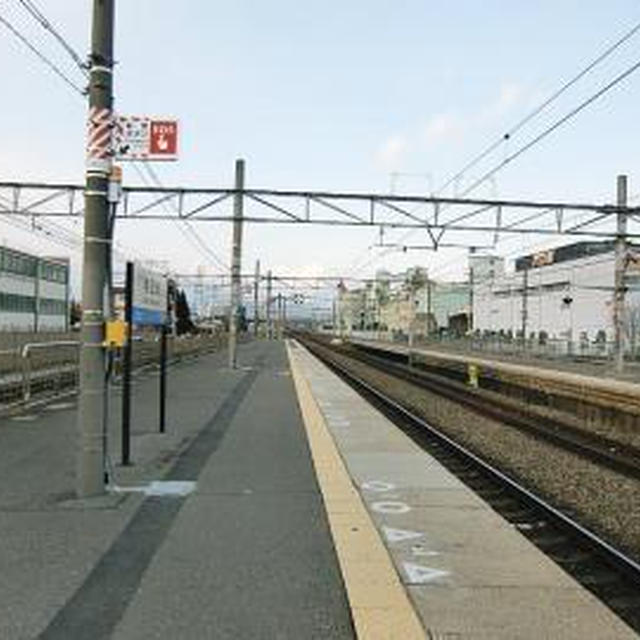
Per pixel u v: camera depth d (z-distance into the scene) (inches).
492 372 1630.2
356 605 282.2
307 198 1470.2
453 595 304.0
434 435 778.2
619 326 2030.0
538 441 861.2
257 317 5625.0
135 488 477.7
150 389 1190.9
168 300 726.5
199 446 645.9
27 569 320.8
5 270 3457.2
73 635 255.0
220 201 1461.6
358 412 986.7
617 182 1825.8
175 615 273.7
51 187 1412.4
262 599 290.7
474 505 464.4
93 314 445.4
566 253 4480.8
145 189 1434.5
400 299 5187.0
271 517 411.2
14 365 927.0
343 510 426.3
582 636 262.8
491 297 5467.5
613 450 831.1
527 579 325.4
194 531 381.7
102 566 325.7
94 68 444.5
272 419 837.8
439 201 1457.9
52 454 589.3
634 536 451.8
